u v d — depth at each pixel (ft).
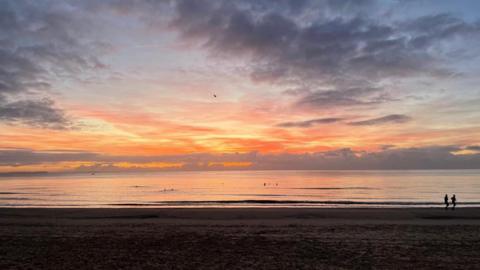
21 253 39.55
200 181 430.61
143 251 40.60
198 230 54.39
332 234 50.98
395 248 42.01
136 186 306.55
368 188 258.16
